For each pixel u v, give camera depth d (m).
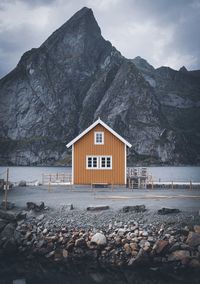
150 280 19.77
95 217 27.38
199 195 36.41
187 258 21.50
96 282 19.55
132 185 42.38
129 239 23.38
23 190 41.75
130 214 27.69
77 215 28.00
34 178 96.25
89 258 22.86
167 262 21.81
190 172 136.88
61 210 29.39
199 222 25.53
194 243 22.44
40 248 23.92
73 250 23.55
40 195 37.28
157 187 44.22
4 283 19.42
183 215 27.03
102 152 45.03
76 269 21.56
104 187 44.44
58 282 19.58
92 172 45.00
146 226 25.19
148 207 29.78
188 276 20.30
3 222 26.11
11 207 30.58
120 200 33.28
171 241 22.83
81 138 45.38
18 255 24.02
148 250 22.27
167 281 19.61
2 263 22.75
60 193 38.69
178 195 36.44
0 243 24.56
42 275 20.67
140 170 48.53
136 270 21.25
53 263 22.62
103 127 45.19
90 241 23.41
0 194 38.47
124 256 22.55
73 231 25.08
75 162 45.22
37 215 28.45
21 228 25.94
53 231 25.34
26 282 19.44
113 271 21.17
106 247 23.12
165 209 27.61
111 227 25.33
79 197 35.38
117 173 44.78
